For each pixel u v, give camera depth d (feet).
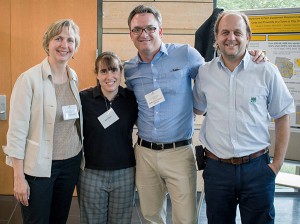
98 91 7.03
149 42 6.57
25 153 6.12
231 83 5.86
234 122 5.83
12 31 11.98
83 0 11.87
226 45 5.72
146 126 7.01
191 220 7.09
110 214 7.41
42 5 11.86
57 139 6.37
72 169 6.66
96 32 12.03
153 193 7.34
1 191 12.73
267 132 6.06
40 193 6.21
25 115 5.97
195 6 11.80
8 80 12.23
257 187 5.89
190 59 6.86
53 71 6.36
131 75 7.22
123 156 7.09
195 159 7.16
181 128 6.93
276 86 5.79
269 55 8.18
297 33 7.79
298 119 7.91
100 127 6.91
